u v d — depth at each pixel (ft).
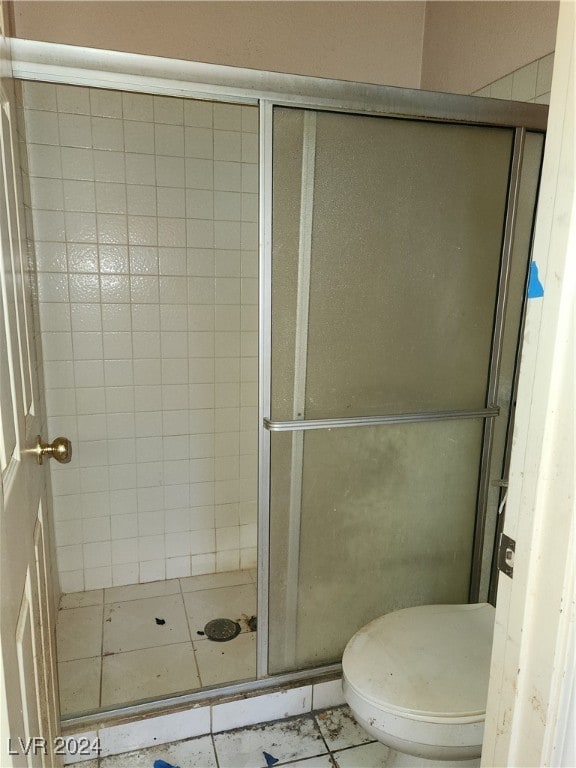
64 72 3.67
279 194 4.21
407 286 4.72
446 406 5.08
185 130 6.31
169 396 6.91
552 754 2.04
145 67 3.79
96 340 6.48
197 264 6.69
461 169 4.65
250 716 5.05
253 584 7.34
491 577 5.61
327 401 4.68
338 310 4.56
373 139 4.36
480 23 5.60
